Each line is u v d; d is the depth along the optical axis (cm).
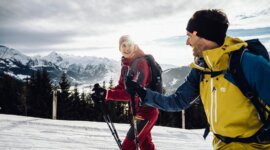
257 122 170
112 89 357
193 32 181
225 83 171
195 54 186
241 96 168
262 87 161
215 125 180
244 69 164
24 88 4778
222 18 176
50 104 4531
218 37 177
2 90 4741
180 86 213
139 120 334
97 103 308
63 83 4622
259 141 170
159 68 335
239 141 174
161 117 4228
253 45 171
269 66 161
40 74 4803
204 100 187
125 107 4431
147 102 225
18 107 4628
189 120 4225
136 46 334
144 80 325
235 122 171
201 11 180
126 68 341
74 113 4488
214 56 167
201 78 187
